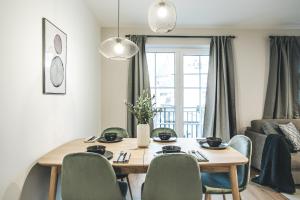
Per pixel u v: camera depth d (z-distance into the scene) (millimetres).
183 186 1617
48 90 2072
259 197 2893
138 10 3457
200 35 4289
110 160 1836
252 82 4348
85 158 1595
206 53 4402
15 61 1604
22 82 1689
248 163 2033
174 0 3096
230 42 4258
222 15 3664
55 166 1799
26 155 1753
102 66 4250
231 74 4211
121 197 1684
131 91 4137
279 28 4348
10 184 1562
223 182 2123
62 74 2381
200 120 4418
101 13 3584
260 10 3467
